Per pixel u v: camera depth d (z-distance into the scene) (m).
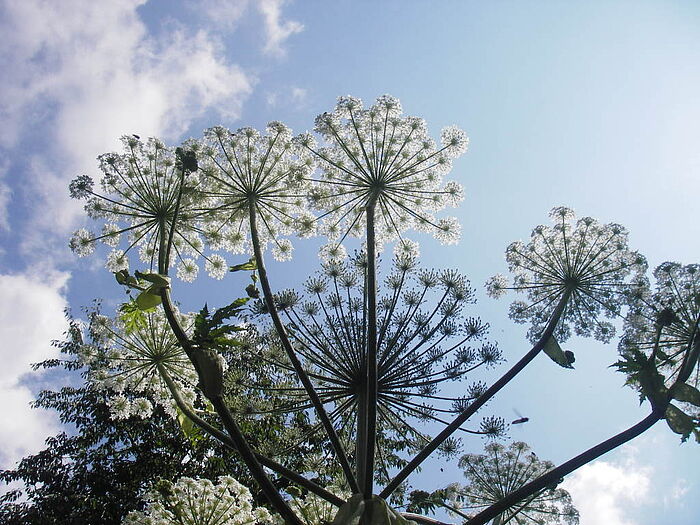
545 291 10.48
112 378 9.86
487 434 9.04
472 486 12.30
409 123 11.56
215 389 6.12
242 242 11.67
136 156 10.48
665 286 9.75
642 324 9.65
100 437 18.59
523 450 12.48
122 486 17.70
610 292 10.10
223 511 8.95
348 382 9.27
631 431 6.72
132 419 18.45
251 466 6.04
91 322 9.98
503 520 11.23
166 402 9.86
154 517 8.80
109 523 17.12
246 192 10.87
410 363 9.35
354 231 12.27
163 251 8.16
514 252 10.81
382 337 9.40
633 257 10.16
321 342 9.76
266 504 16.41
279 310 10.12
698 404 6.59
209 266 11.73
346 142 11.45
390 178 11.32
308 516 8.74
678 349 9.36
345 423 9.95
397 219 12.38
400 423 10.05
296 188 11.17
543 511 11.90
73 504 17.41
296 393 9.88
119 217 11.22
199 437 8.70
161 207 10.32
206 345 6.23
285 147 11.35
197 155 10.89
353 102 11.58
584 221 10.62
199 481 9.19
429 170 11.81
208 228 11.52
